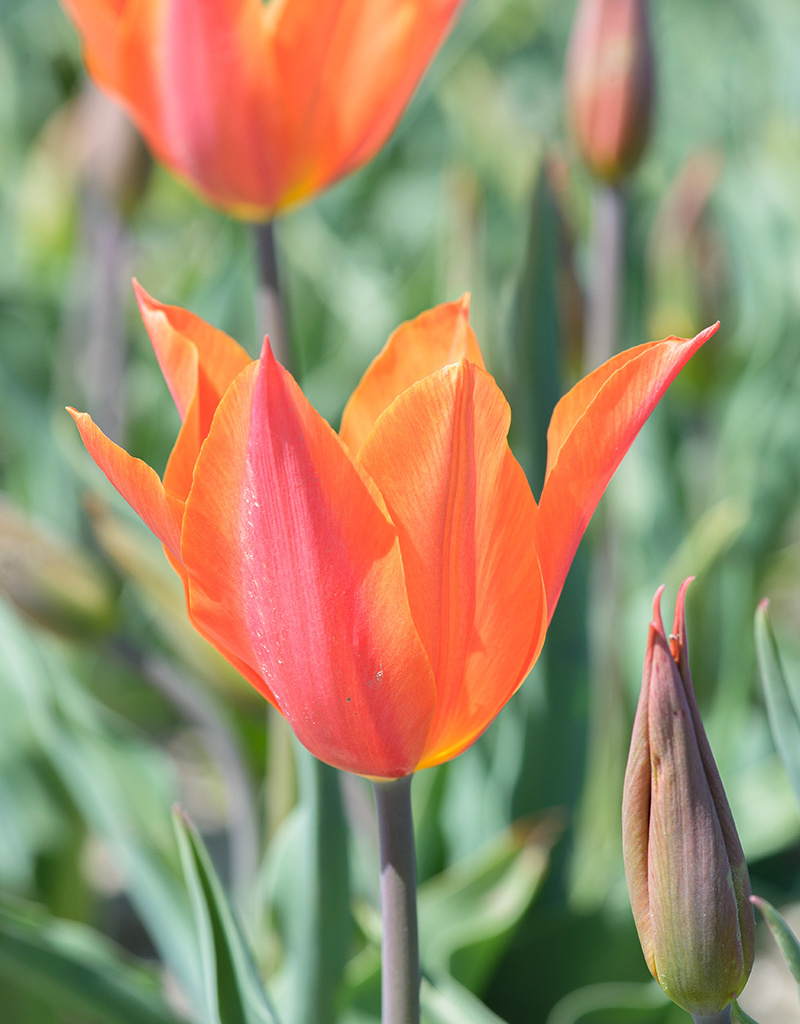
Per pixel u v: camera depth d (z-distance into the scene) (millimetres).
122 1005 704
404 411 553
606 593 959
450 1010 689
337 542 552
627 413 563
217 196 737
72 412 566
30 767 983
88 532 1193
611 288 924
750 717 1254
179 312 595
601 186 916
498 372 930
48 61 2395
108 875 1354
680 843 561
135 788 929
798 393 1341
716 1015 568
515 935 885
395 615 557
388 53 708
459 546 561
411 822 579
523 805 911
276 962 797
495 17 2678
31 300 1580
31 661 975
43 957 700
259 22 694
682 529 1302
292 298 1567
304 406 545
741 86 2391
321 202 1870
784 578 1593
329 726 568
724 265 1174
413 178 2174
